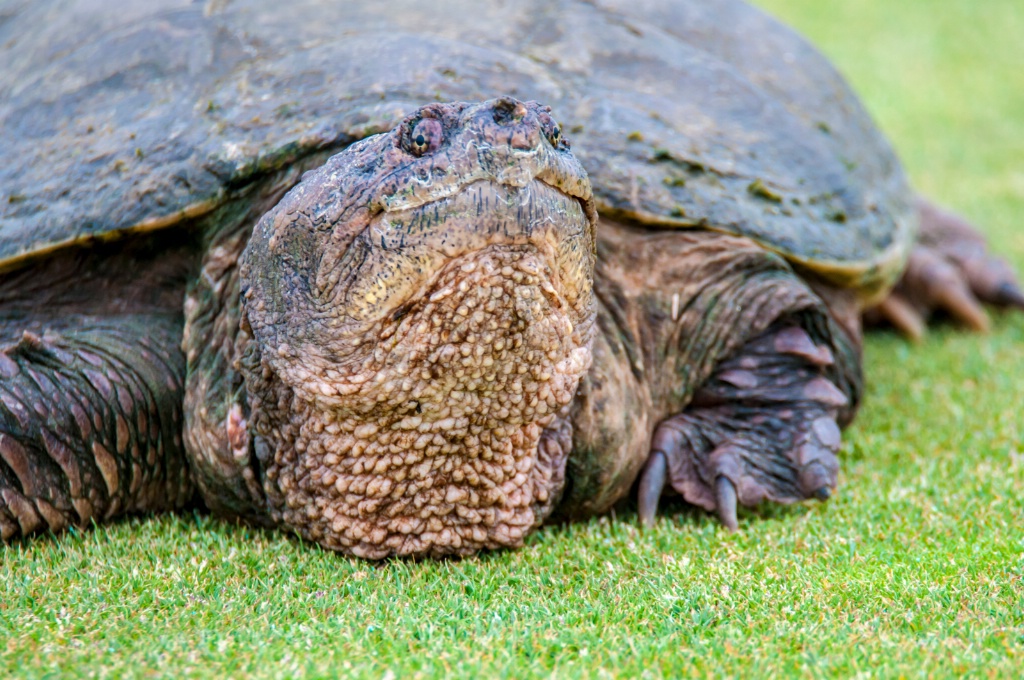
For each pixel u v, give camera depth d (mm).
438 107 6562
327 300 6914
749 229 9602
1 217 8883
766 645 6531
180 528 8625
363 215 6590
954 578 7477
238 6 10133
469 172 6359
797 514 9195
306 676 6145
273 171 8523
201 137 8703
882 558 7922
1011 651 6410
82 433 8320
